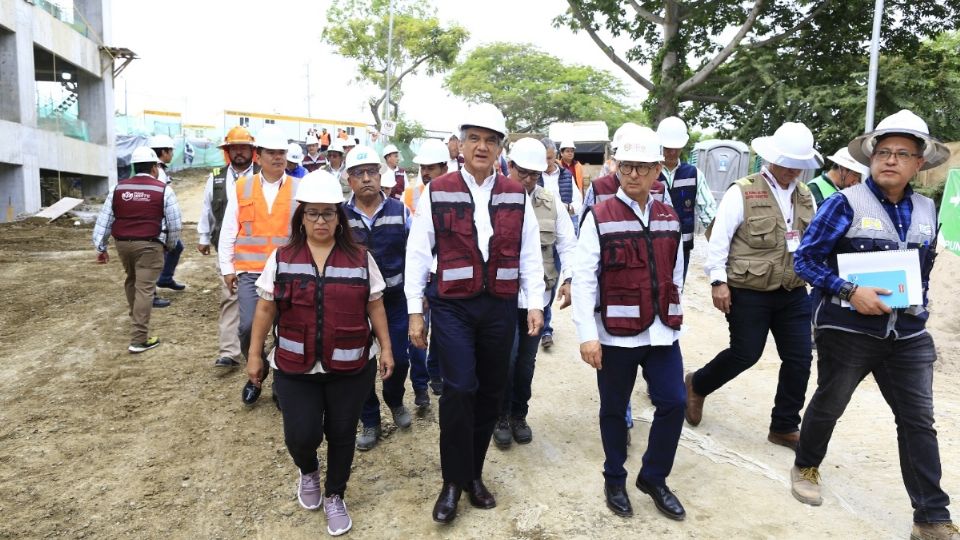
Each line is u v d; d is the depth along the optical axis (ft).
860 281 10.06
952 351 19.94
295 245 10.44
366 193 13.76
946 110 53.47
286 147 15.47
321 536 10.89
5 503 11.75
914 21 61.57
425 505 11.74
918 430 10.17
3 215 57.36
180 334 21.49
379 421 14.30
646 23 69.46
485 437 11.47
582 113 127.85
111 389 16.98
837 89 55.57
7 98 57.67
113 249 39.29
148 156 19.61
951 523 10.11
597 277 11.02
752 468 12.92
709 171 44.29
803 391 13.53
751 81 62.59
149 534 10.94
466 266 10.57
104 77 76.07
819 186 17.37
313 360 10.15
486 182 11.10
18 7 57.52
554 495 11.97
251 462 13.34
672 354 10.98
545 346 20.84
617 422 11.16
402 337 14.46
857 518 11.18
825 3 60.34
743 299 13.05
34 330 21.90
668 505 11.10
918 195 10.37
